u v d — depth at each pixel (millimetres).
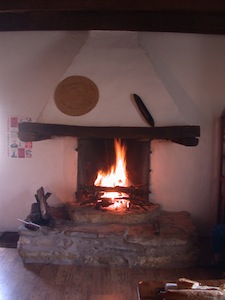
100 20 3373
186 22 3463
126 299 2473
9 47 3609
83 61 3367
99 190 3545
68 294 2518
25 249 3041
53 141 3723
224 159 3764
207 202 3787
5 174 3799
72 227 3131
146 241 2990
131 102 3410
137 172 3684
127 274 2875
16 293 2510
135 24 3424
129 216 3271
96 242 3020
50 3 2752
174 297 1382
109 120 3438
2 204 3826
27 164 3771
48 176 3770
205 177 3764
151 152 3699
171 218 3490
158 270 2977
